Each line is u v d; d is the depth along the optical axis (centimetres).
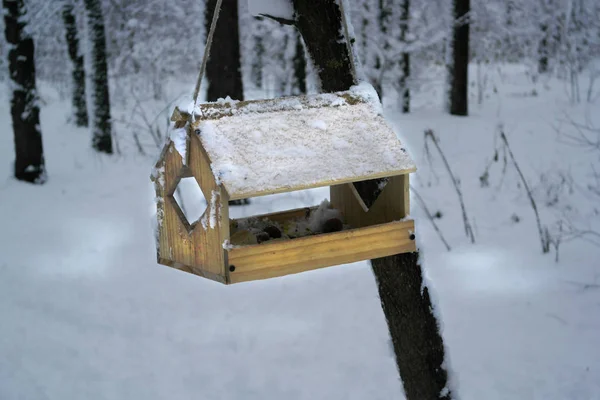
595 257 663
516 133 1205
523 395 440
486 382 455
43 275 660
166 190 250
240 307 581
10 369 485
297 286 621
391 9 1495
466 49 1429
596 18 1711
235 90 831
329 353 500
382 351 500
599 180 902
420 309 287
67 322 559
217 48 820
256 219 291
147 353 507
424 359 294
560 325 530
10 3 1002
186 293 613
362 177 233
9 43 1012
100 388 461
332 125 246
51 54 1794
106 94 1223
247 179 217
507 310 560
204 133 226
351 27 275
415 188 914
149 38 1686
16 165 1027
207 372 479
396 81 1541
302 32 278
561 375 461
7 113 1650
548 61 1931
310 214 302
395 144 249
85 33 1228
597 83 1702
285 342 518
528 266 651
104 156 1204
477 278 628
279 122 240
